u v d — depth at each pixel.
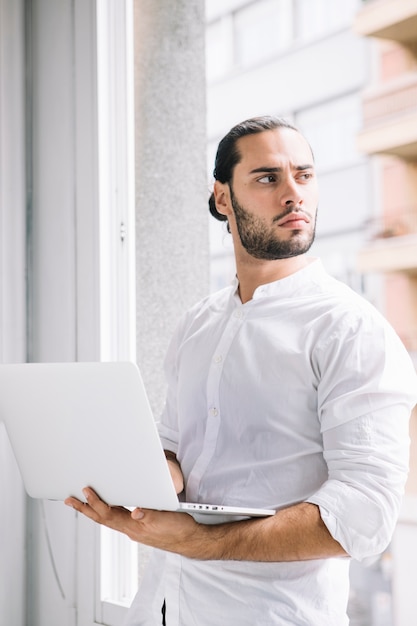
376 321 0.98
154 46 1.80
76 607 1.58
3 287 1.65
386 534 0.90
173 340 1.21
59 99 1.65
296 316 1.03
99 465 0.94
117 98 1.60
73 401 0.93
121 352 1.58
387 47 14.28
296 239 1.03
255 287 1.09
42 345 1.68
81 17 1.60
